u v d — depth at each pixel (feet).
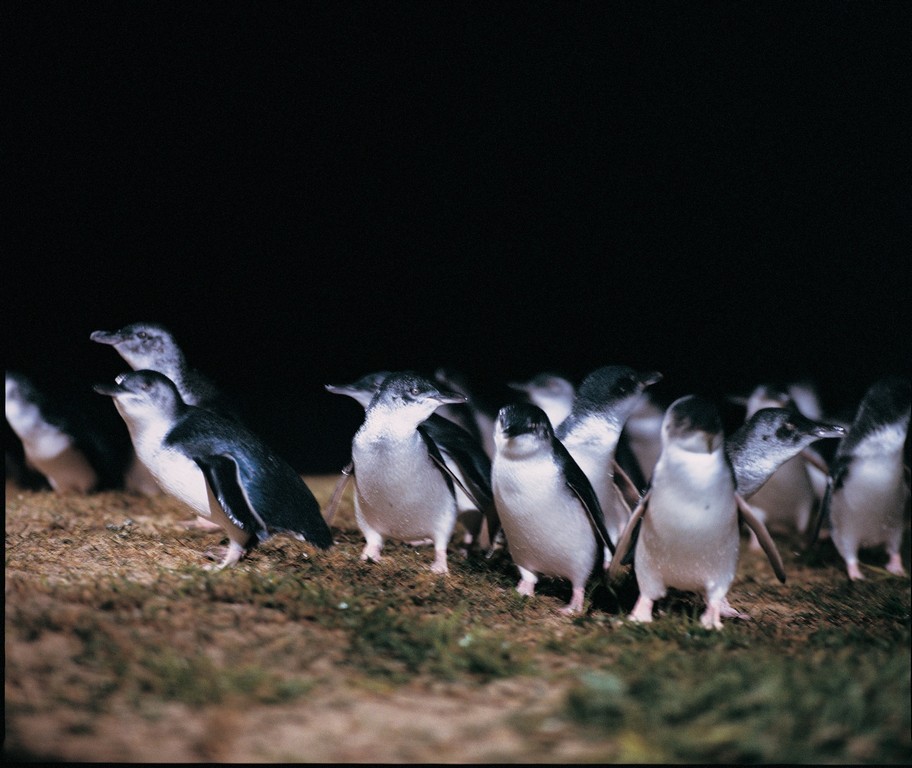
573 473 25.59
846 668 19.02
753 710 17.04
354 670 19.20
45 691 17.38
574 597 26.40
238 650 19.58
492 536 30.32
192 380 34.86
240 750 15.89
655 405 41.04
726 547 23.77
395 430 27.61
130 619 20.71
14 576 23.68
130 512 35.81
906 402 32.04
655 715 16.85
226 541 30.40
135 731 16.31
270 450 27.22
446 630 21.66
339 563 28.37
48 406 38.60
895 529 33.22
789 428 28.40
